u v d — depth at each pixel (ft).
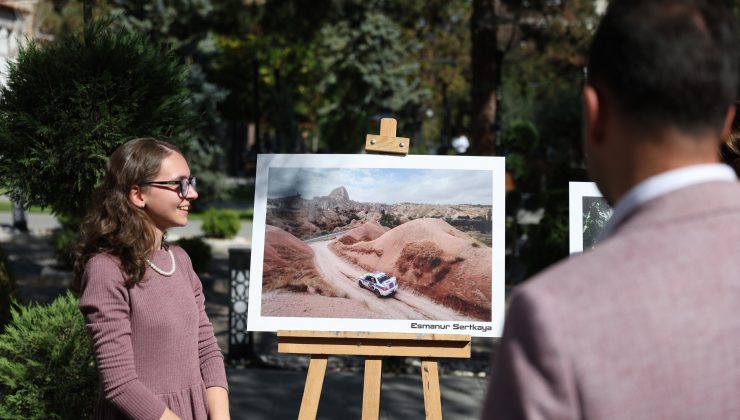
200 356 9.88
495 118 39.52
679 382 3.40
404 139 12.59
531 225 29.37
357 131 88.22
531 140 64.08
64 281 36.42
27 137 13.80
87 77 13.82
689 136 3.78
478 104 39.73
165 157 9.36
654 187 3.82
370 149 12.66
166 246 9.68
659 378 3.40
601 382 3.39
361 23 82.74
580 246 12.60
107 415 9.02
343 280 12.28
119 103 13.98
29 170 13.88
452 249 12.28
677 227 3.66
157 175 9.21
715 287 3.50
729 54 3.78
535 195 34.58
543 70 67.82
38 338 13.39
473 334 12.01
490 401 3.63
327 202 12.57
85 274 8.94
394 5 62.08
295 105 99.30
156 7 61.05
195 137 15.24
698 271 3.53
